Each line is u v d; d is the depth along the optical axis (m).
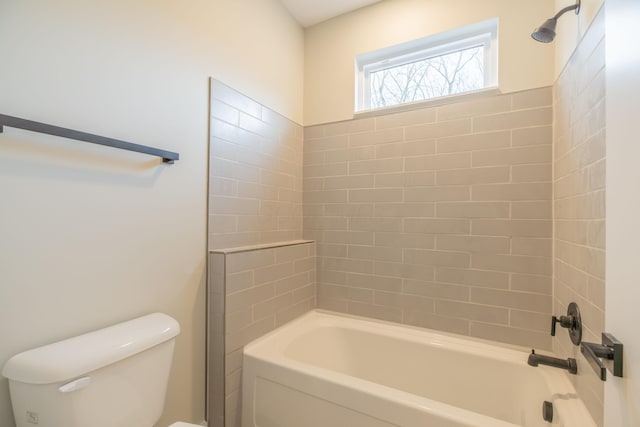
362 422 1.13
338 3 1.93
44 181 0.88
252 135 1.70
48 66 0.89
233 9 1.58
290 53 2.02
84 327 0.97
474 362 1.50
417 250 1.76
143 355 0.99
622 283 0.58
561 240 1.33
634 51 0.54
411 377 1.64
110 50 1.05
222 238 1.50
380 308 1.86
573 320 1.13
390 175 1.85
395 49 1.89
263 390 1.38
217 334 1.40
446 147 1.69
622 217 0.58
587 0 1.03
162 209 1.22
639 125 0.52
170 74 1.26
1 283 0.81
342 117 2.01
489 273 1.58
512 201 1.53
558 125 1.38
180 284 1.30
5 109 0.81
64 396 0.79
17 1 0.83
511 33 1.54
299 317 1.91
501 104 1.56
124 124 1.09
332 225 2.03
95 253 1.00
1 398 0.82
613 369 0.58
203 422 1.39
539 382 1.30
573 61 1.18
